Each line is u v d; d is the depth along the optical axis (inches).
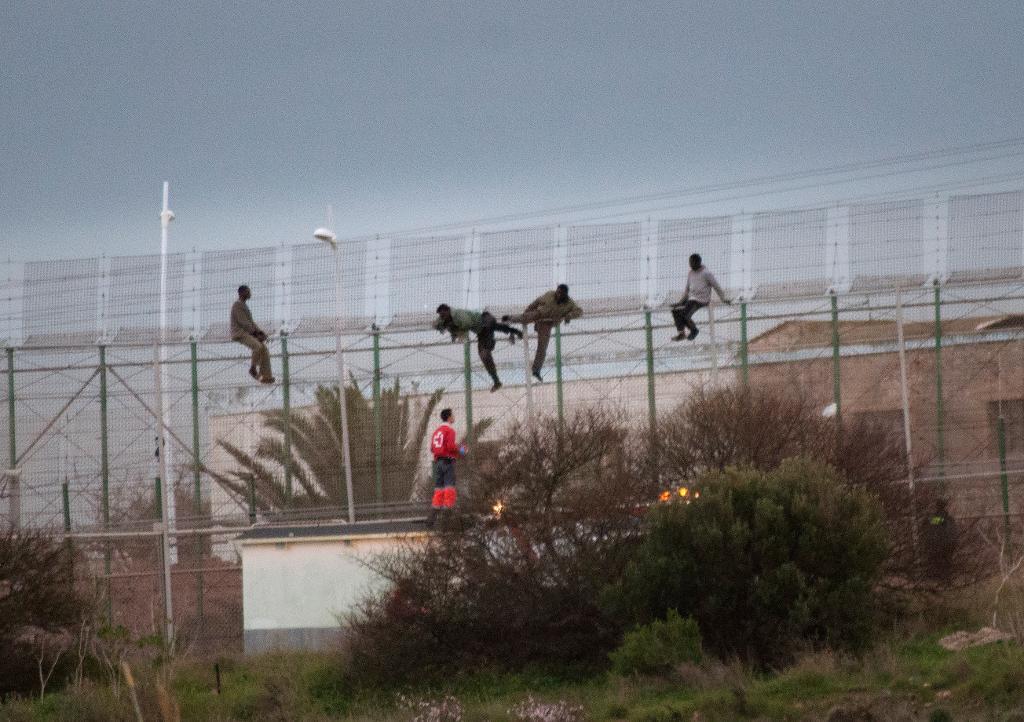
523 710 3161.9
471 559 3841.0
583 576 3737.7
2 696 3964.1
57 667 4047.7
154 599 5093.5
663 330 5152.6
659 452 4207.7
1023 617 3371.1
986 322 5132.9
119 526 5275.6
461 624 3794.3
